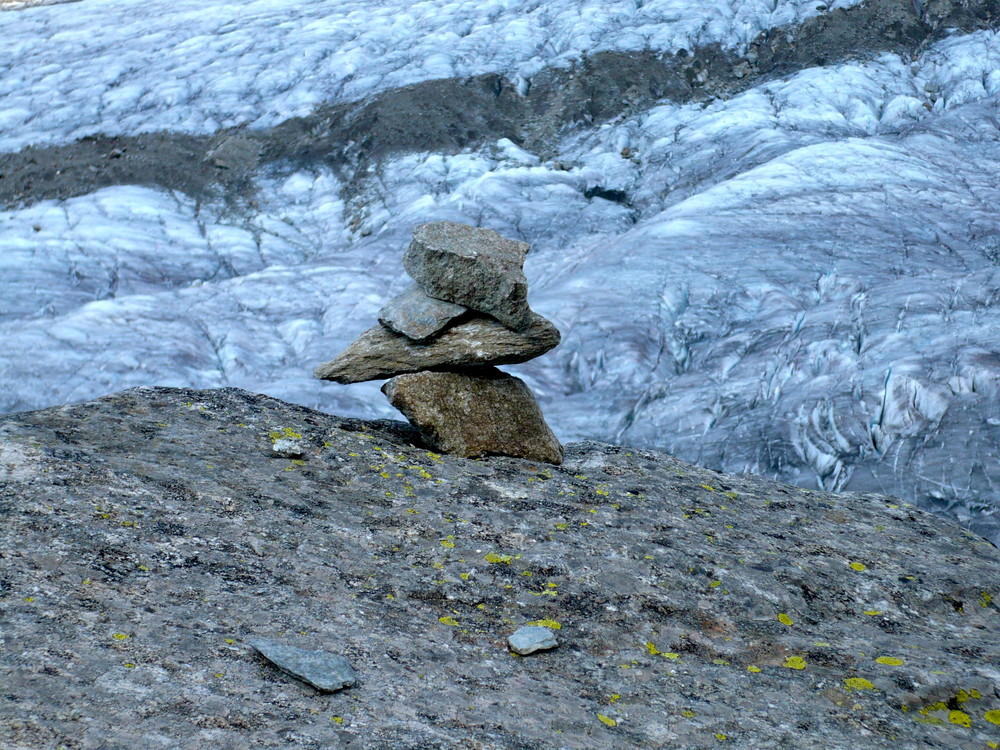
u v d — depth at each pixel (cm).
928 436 2202
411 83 5288
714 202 3950
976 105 4619
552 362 3044
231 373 3212
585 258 3731
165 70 5869
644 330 3062
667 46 5409
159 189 4806
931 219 3609
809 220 3666
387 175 4716
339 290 3725
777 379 2683
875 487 2094
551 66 5362
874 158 4147
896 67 5094
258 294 3762
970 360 2381
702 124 4784
